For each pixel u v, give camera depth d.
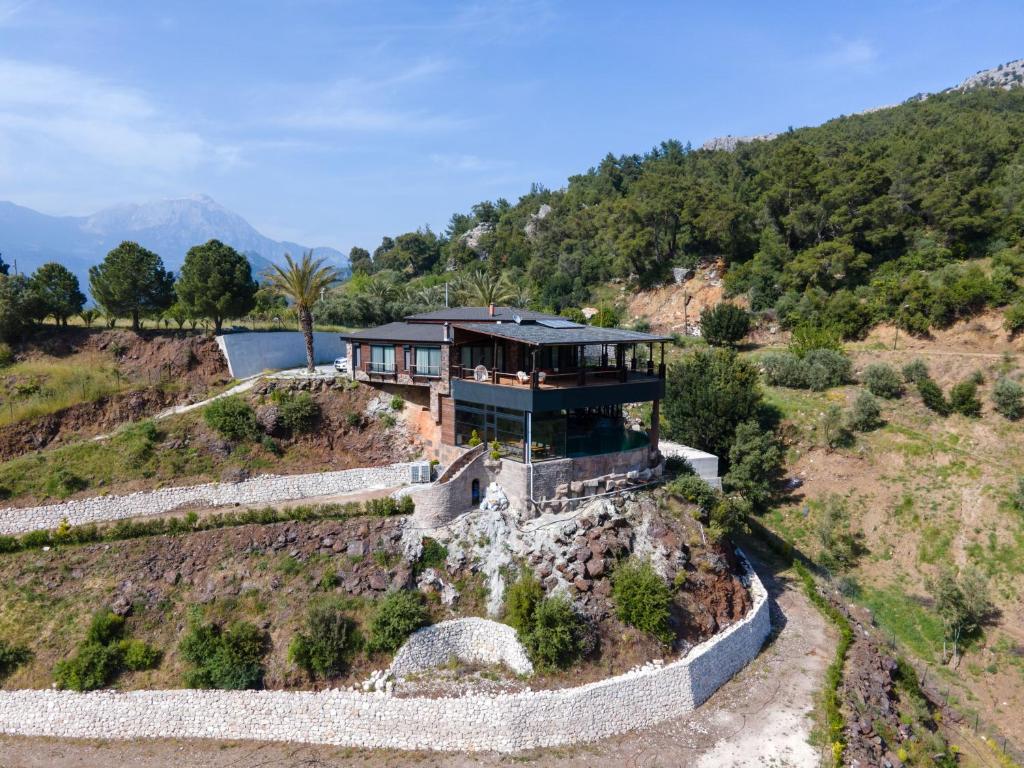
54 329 57.03
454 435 45.69
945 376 67.62
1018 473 52.69
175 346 55.94
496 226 178.12
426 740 30.44
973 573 42.09
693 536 39.53
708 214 104.94
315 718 30.89
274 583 35.19
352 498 43.44
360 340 49.28
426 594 35.66
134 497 40.78
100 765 29.27
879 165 97.25
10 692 31.25
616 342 41.97
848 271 92.69
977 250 87.88
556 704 30.83
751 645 37.53
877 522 51.69
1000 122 121.38
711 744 30.75
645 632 34.34
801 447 59.72
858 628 41.38
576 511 40.12
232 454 44.72
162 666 32.34
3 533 38.06
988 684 38.06
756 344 86.88
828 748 30.31
